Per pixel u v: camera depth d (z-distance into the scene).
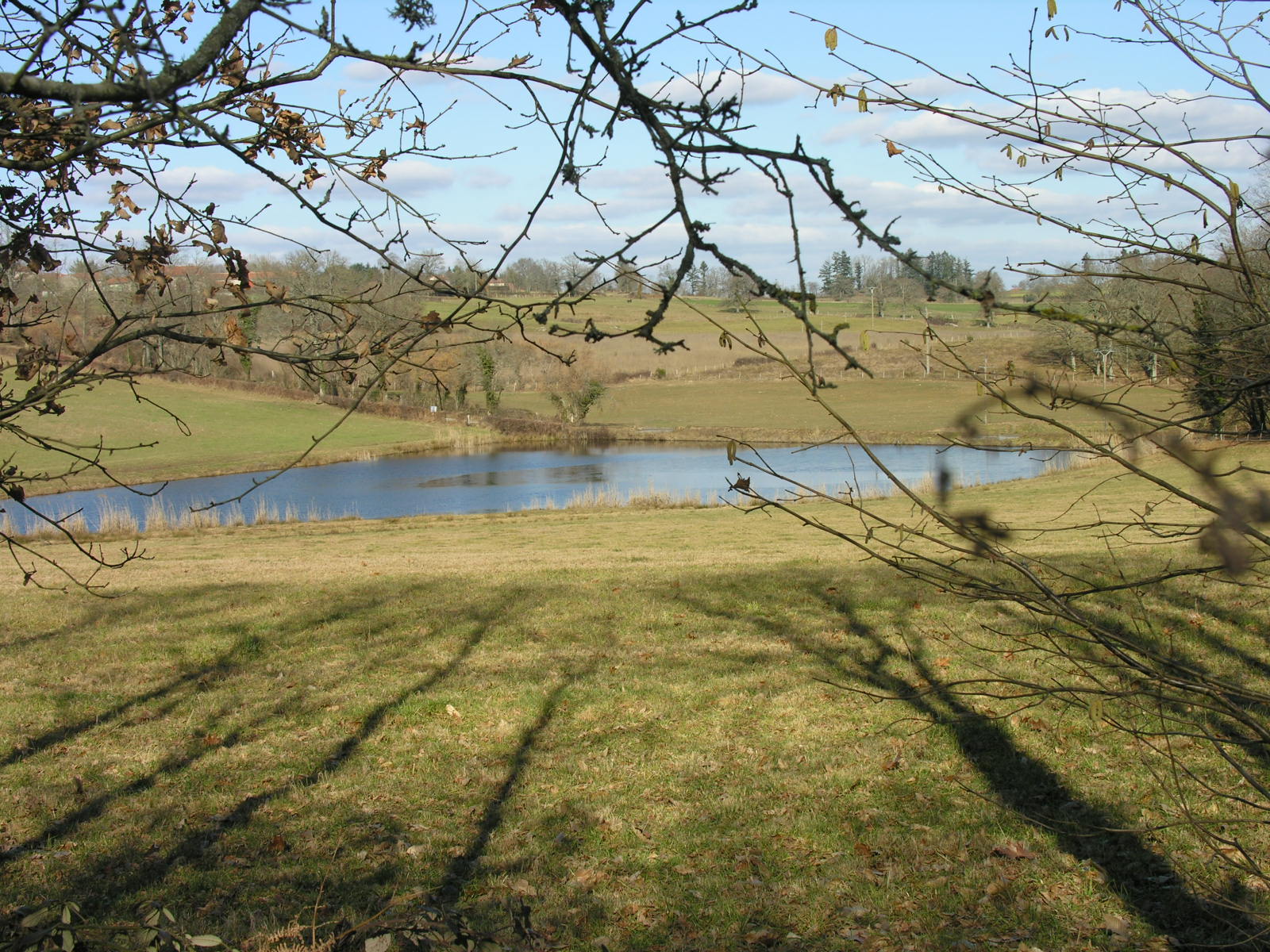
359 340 2.54
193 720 8.18
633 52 1.67
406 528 24.58
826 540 17.53
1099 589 2.31
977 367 2.26
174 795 6.79
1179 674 2.33
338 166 2.73
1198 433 2.06
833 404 55.12
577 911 5.26
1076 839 5.72
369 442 50.31
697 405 62.16
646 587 12.26
